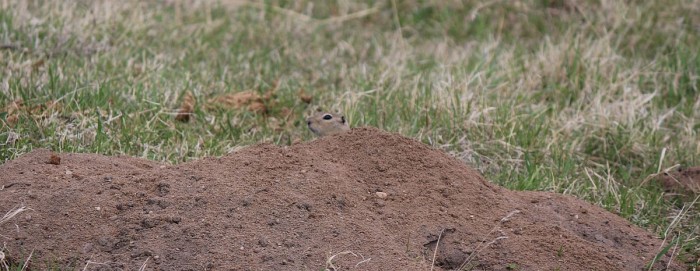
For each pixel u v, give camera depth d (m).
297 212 7.63
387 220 7.82
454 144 11.52
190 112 11.96
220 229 7.39
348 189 8.05
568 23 16.56
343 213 7.76
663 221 10.05
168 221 7.46
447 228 7.84
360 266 7.13
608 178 10.74
